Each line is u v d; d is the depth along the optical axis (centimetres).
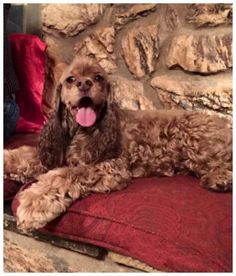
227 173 155
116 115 173
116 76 225
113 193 146
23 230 150
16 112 207
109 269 136
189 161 174
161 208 132
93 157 164
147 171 176
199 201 138
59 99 169
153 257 122
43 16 245
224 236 121
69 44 240
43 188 144
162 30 209
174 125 178
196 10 198
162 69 211
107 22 225
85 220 136
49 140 170
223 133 171
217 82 195
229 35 190
